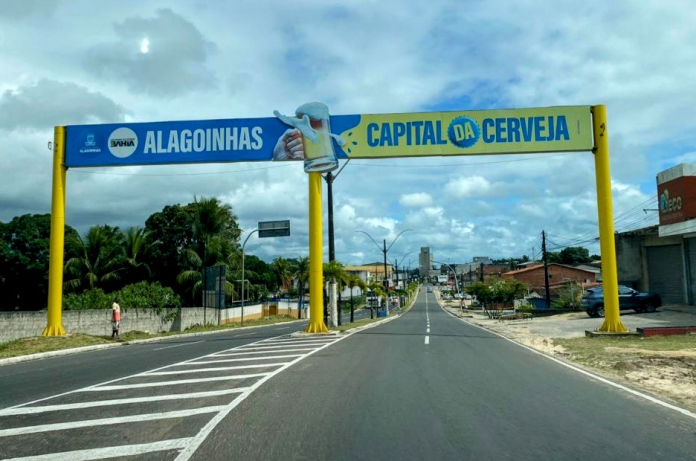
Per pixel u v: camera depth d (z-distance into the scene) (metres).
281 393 9.69
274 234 43.88
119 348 22.08
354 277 43.88
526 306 57.22
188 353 17.86
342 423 7.48
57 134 23.95
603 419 7.76
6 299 43.12
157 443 6.69
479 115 22.86
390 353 15.95
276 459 5.97
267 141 23.58
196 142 23.70
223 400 9.21
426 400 9.02
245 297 59.38
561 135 22.47
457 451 6.20
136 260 45.47
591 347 17.67
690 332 20.70
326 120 23.34
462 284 127.06
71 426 7.66
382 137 23.17
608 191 22.02
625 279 36.62
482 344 19.20
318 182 23.80
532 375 11.85
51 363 16.73
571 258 114.56
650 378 11.55
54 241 23.64
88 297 34.25
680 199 28.41
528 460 5.90
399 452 6.16
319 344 19.00
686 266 32.09
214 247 45.53
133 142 23.83
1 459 6.17
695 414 8.12
